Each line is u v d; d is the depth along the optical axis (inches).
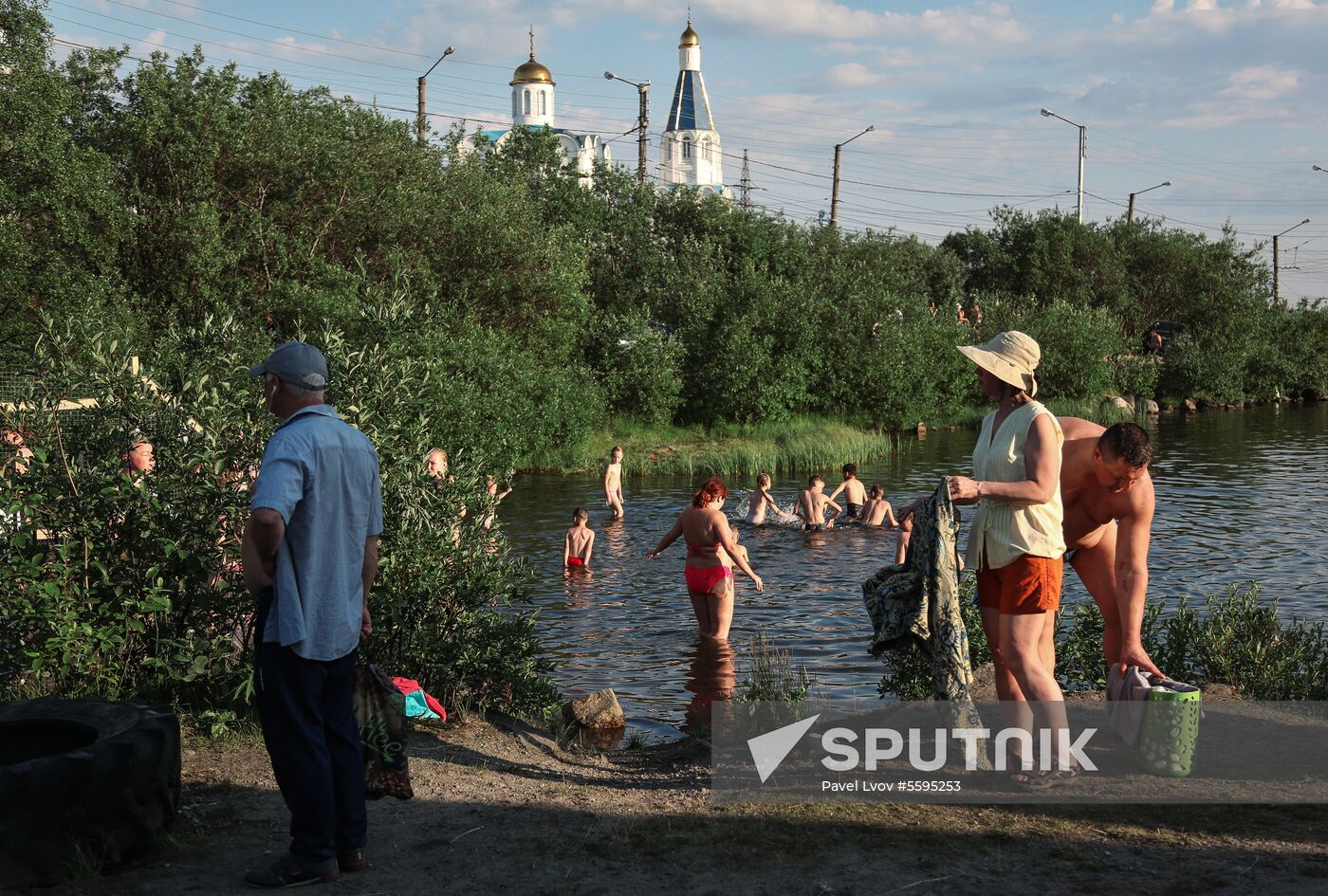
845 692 348.8
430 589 265.4
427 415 295.0
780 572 591.8
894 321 1544.0
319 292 916.0
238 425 251.3
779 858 156.9
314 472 151.5
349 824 157.5
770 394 1407.5
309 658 151.3
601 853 161.5
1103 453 197.5
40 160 743.1
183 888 152.0
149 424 253.9
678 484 1013.8
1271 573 570.3
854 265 1787.6
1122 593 204.5
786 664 372.5
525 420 1035.9
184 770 205.8
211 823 178.5
